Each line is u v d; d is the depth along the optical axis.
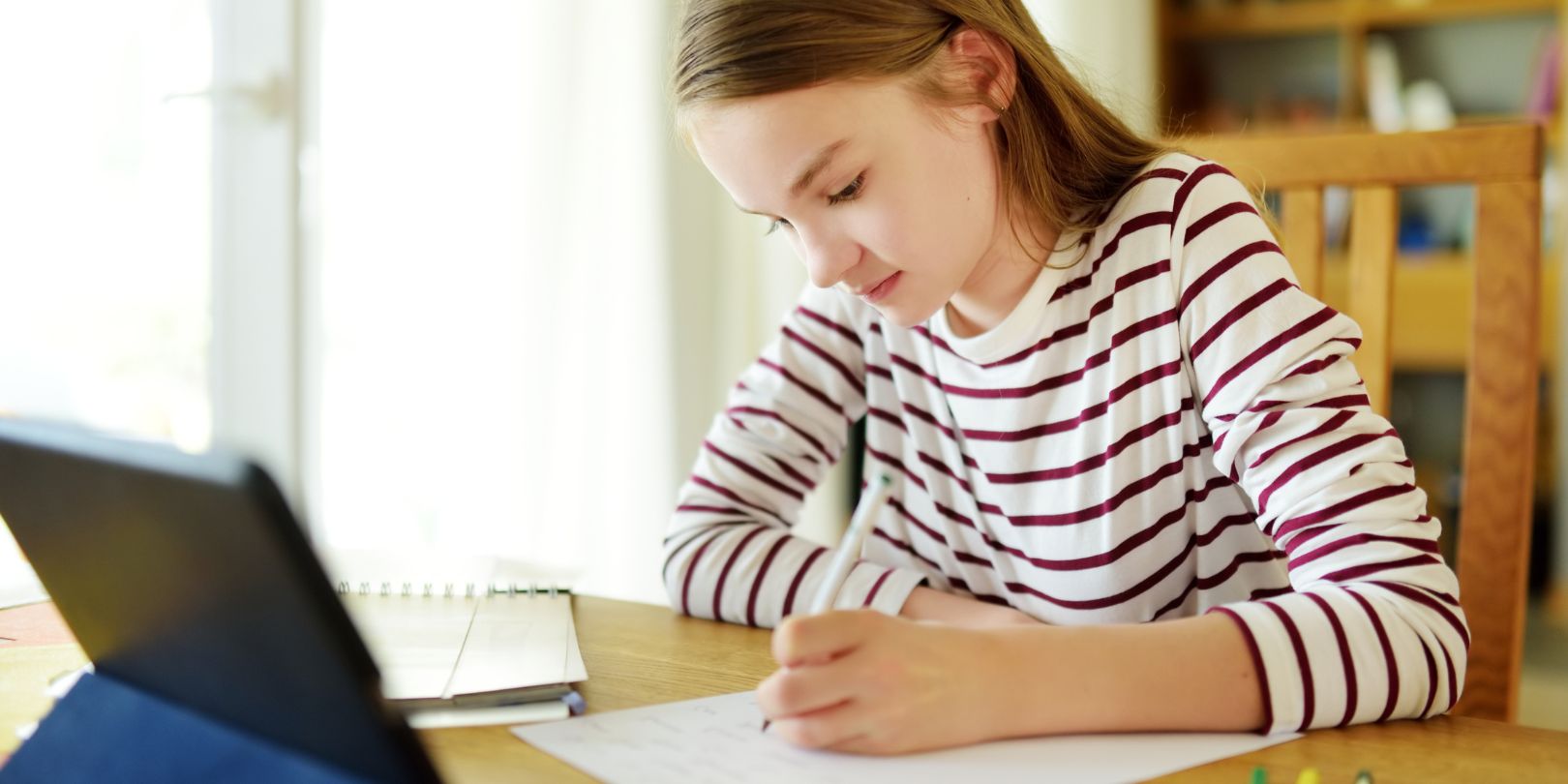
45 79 1.48
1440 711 0.67
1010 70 0.89
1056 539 0.95
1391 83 3.08
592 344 1.87
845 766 0.58
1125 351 0.91
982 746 0.61
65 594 0.58
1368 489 0.74
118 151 1.53
